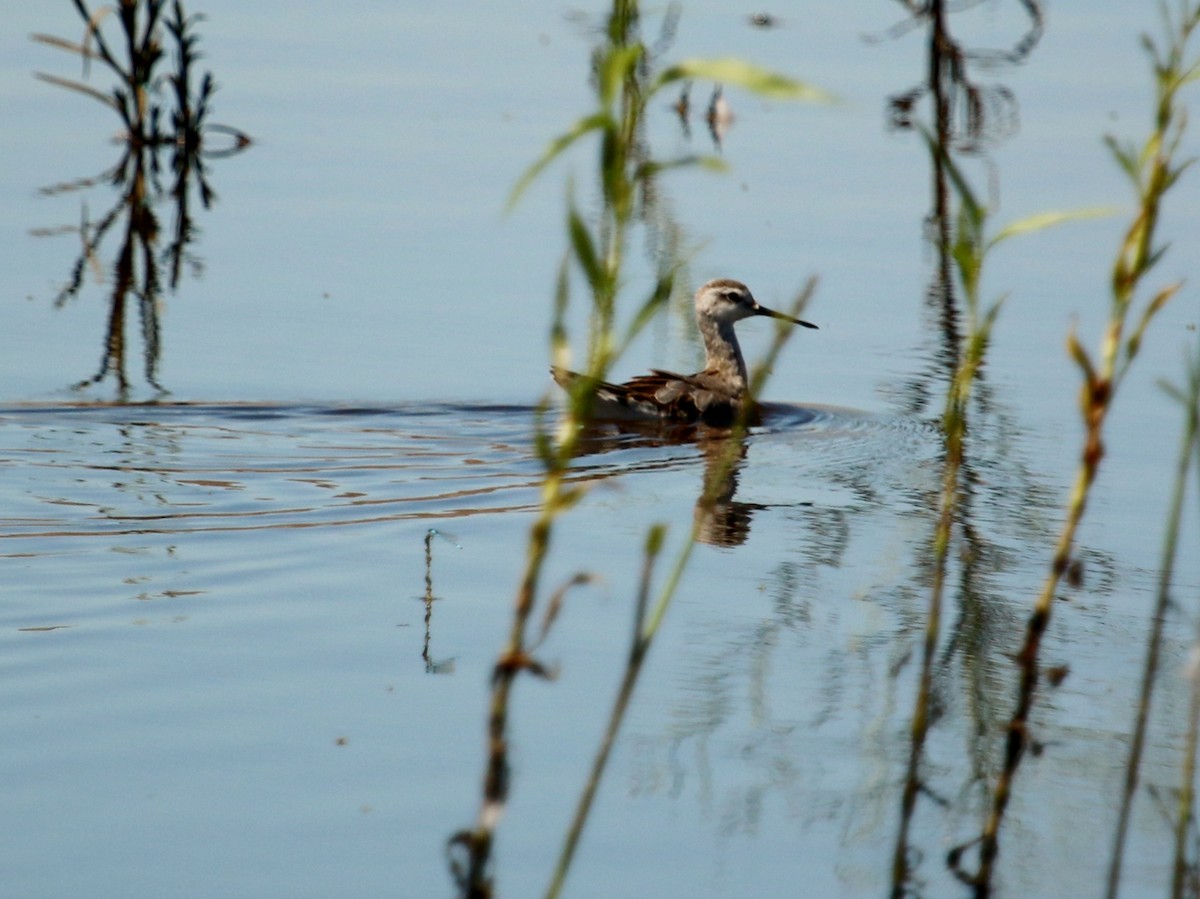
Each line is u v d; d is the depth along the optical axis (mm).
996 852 8672
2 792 8891
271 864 8234
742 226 23875
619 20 5453
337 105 29109
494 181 25281
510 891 8141
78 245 22344
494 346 19094
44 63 30734
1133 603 12219
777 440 17234
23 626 11164
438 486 14977
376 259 21953
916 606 12156
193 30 33250
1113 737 10094
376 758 9398
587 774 9367
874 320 20609
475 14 35750
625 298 21641
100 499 14148
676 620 11828
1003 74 31094
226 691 10219
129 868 8172
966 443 16516
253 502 14242
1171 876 8492
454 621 11531
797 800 9148
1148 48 7109
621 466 16062
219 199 24531
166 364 18125
